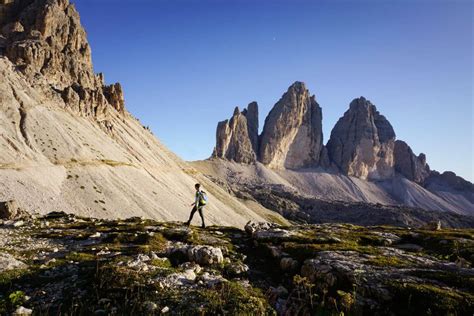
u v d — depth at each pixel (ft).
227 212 563.89
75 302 37.60
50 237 75.25
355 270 43.14
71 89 564.30
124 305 36.04
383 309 35.65
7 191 282.56
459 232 81.51
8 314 35.45
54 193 322.34
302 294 40.86
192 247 55.36
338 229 86.94
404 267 46.09
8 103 420.36
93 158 437.17
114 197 373.81
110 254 57.41
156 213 389.39
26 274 46.34
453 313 32.63
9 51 563.89
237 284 42.65
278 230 75.00
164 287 39.93
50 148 400.88
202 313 33.83
